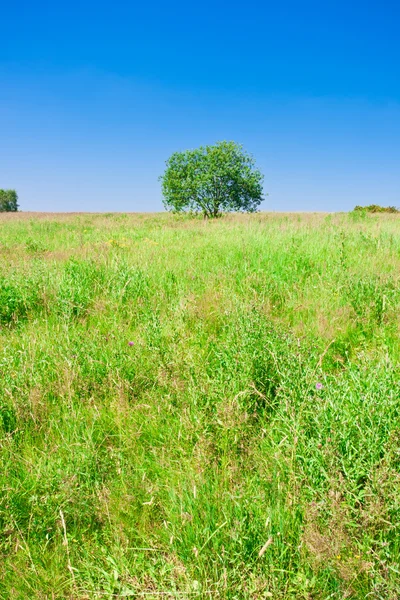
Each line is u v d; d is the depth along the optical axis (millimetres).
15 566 1993
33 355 3857
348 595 1713
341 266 6289
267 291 5828
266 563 1862
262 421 2854
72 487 2342
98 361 3764
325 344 4180
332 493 1956
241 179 31953
